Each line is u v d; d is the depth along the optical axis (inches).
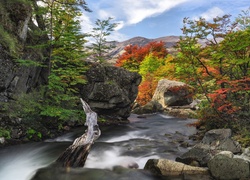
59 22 459.5
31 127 372.5
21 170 262.8
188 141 382.6
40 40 484.7
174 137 422.9
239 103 382.9
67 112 414.0
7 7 398.6
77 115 477.7
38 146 345.1
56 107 415.5
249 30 338.3
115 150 333.4
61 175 246.1
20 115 366.3
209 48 389.4
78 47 484.1
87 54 491.2
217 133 296.8
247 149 265.9
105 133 457.4
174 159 294.4
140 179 239.8
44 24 527.5
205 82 443.8
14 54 379.9
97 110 551.2
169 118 676.1
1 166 271.7
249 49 373.4
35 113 386.9
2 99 360.2
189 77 413.7
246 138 299.7
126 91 582.2
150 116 712.4
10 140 333.7
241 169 223.1
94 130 282.0
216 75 398.3
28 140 356.2
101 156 306.2
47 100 418.0
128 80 587.8
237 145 277.6
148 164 259.8
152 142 383.2
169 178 240.5
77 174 247.0
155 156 307.0
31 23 502.0
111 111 572.7
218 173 228.8
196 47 404.5
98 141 390.6
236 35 365.7
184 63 405.7
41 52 474.9
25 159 293.4
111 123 550.9
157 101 836.0
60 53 480.7
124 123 570.9
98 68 563.5
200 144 285.0
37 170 258.7
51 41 404.5
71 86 539.2
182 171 241.0
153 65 1118.4
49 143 364.2
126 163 280.2
